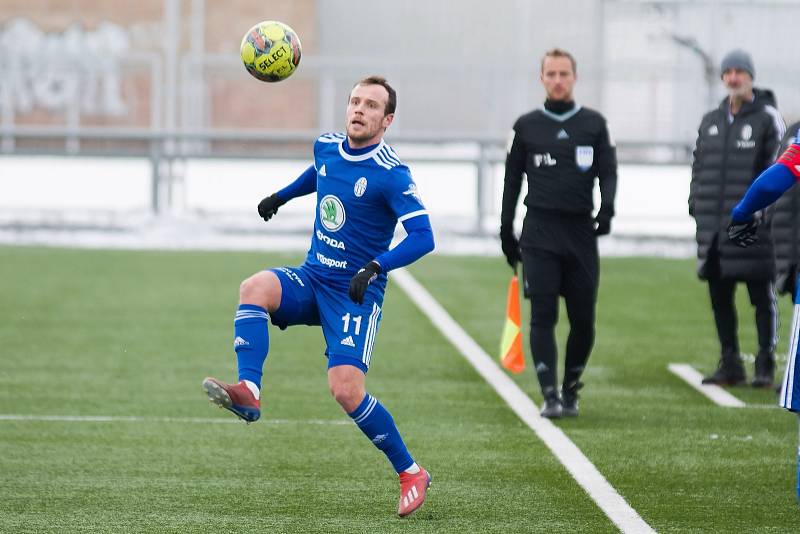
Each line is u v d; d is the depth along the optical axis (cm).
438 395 2738
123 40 8569
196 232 5519
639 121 6197
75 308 3772
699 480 2045
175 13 6781
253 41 1956
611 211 2491
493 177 5494
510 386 2839
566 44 6681
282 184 5919
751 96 2820
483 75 6700
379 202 1808
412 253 1753
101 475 2050
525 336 3512
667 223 5659
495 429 2416
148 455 2188
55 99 7500
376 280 1833
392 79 6819
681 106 6150
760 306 2864
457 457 2191
